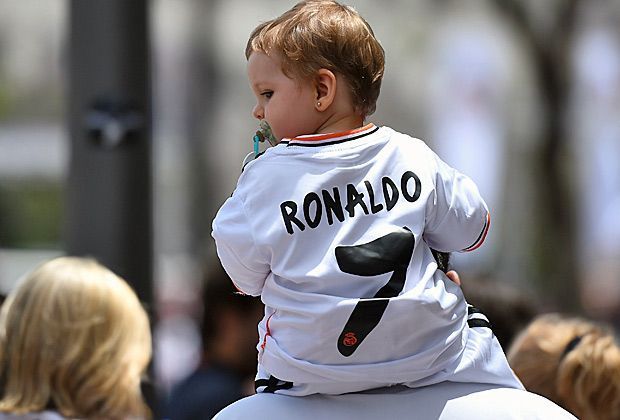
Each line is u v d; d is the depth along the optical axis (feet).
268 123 28.40
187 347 136.15
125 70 49.88
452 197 27.89
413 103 219.41
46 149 217.15
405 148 27.76
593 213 186.80
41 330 33.94
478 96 178.40
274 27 27.96
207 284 52.54
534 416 27.07
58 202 219.20
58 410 33.58
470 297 46.03
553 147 140.77
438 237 28.04
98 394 33.83
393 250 26.40
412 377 26.68
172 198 221.25
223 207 27.61
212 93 216.74
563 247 142.31
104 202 49.96
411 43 209.26
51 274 34.91
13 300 34.76
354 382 26.50
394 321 25.89
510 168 180.45
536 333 38.40
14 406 33.55
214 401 50.98
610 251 187.42
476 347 27.63
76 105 50.24
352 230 26.55
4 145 216.33
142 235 50.52
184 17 216.33
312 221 26.61
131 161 50.11
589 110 179.42
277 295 26.76
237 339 51.96
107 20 49.73
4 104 222.48
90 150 49.96
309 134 27.94
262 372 28.17
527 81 175.11
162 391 54.39
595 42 171.42
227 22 219.00
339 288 26.21
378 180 27.14
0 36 225.76
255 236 26.73
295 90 27.71
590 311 168.66
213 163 219.20
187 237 221.05
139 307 35.58
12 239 217.56
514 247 177.47
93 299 34.50
